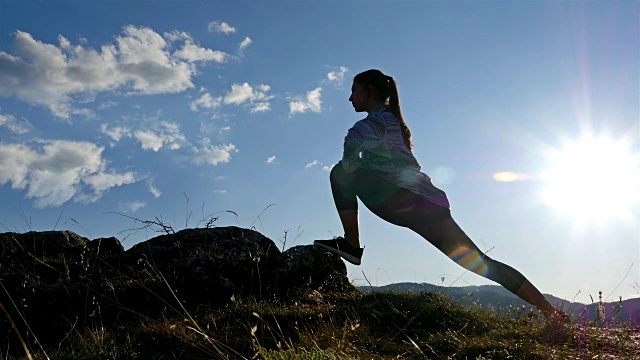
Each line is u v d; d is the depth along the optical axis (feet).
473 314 21.75
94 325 20.15
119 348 15.93
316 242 16.88
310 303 24.03
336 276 27.55
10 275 22.13
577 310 18.70
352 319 20.26
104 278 23.03
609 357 14.99
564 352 15.24
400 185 15.38
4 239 26.91
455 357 15.34
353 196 16.19
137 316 21.11
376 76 16.33
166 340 16.69
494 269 16.58
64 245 28.07
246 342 16.42
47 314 20.27
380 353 16.12
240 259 25.49
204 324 19.08
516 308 20.31
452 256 15.93
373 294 24.98
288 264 26.45
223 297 23.21
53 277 24.04
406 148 15.75
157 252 26.86
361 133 15.38
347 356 13.65
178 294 22.82
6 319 19.58
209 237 28.68
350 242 16.42
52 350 17.15
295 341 16.88
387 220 15.92
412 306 22.33
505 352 15.26
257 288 24.58
